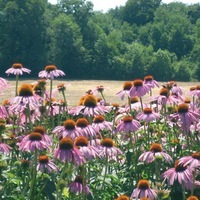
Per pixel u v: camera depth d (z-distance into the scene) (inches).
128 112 539.5
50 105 531.2
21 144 368.8
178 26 4894.2
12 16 4160.9
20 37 4188.0
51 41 4281.5
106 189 405.7
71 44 4279.0
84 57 4333.2
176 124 497.4
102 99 613.6
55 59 4256.9
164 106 511.8
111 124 455.8
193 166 371.9
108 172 447.2
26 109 453.7
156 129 522.3
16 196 349.1
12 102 430.3
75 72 4335.6
